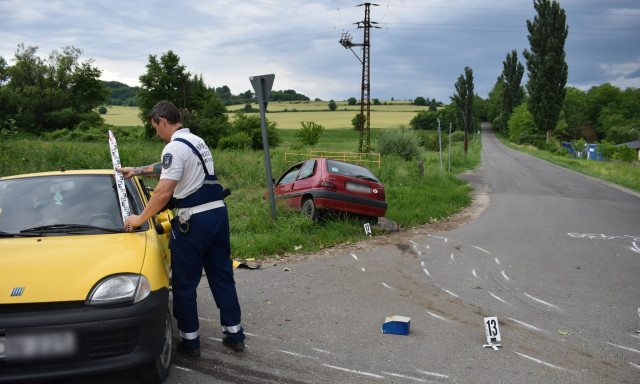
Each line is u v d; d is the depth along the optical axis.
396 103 191.38
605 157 73.62
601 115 140.50
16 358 2.89
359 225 10.31
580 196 20.64
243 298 5.55
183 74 67.19
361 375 3.65
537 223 12.40
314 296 5.71
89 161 16.17
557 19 95.69
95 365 3.00
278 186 11.32
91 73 67.44
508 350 4.22
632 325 4.92
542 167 44.66
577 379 3.66
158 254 3.71
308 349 4.13
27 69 64.06
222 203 3.93
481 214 14.22
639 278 6.89
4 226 3.83
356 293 5.90
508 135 140.12
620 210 15.82
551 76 97.31
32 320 2.91
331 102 166.62
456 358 4.02
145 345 3.15
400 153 42.22
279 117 143.25
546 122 99.25
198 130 66.69
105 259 3.36
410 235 10.22
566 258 8.21
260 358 3.91
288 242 8.35
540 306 5.53
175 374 3.57
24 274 3.13
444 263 7.70
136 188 4.54
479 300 5.74
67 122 63.47
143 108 66.19
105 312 3.03
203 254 3.83
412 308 5.39
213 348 4.08
